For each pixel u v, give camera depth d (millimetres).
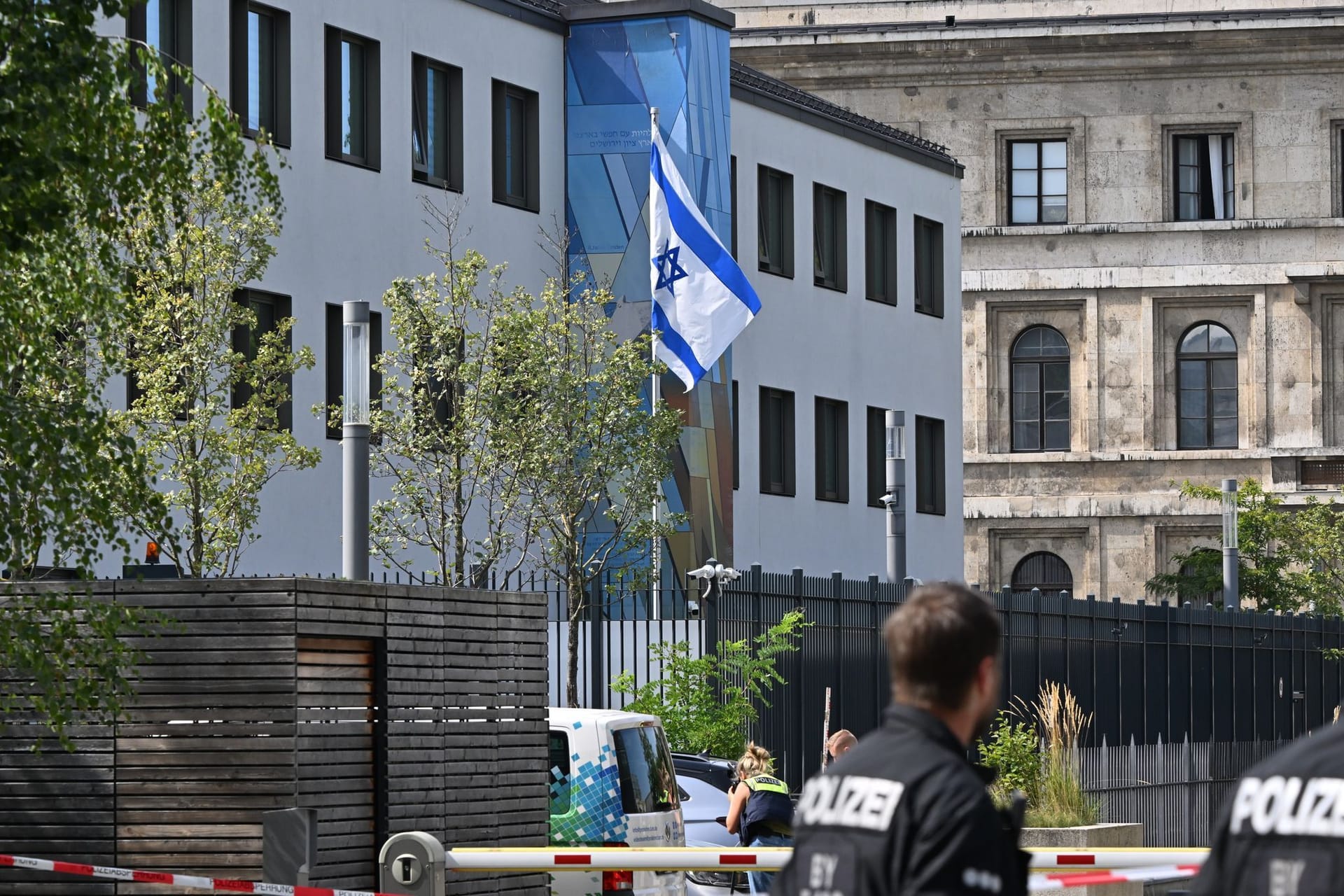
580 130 44438
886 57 74375
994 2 74688
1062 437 74625
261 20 38344
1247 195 73875
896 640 6227
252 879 14984
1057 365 74812
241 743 15102
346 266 39469
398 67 40906
